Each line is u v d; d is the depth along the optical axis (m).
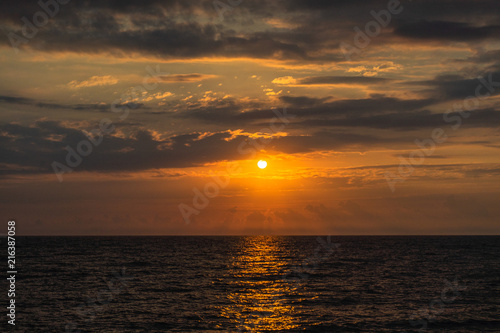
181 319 34.56
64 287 50.88
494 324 33.19
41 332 30.30
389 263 84.81
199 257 103.69
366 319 34.81
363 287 51.62
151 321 33.75
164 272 68.31
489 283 54.78
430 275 63.72
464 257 100.62
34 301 41.41
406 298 43.97
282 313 36.94
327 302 41.91
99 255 107.50
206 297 44.72
